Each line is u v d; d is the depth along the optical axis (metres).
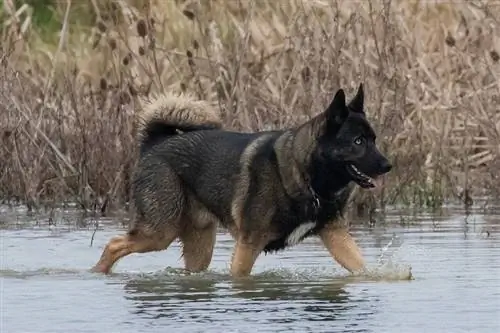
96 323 11.54
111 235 18.53
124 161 21.59
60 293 13.55
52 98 22.70
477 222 19.23
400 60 22.30
